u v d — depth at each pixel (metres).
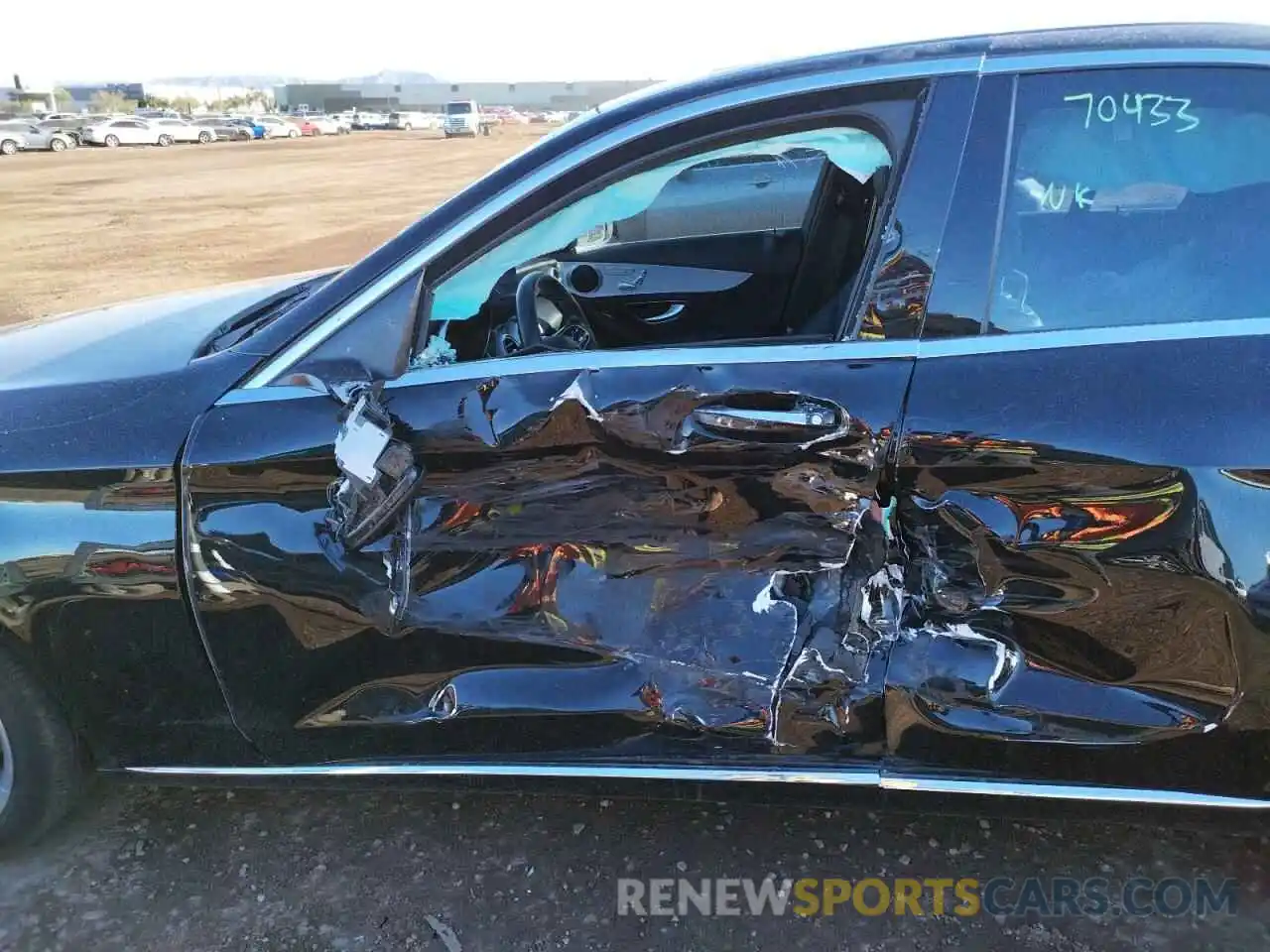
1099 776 1.87
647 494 1.88
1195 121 1.80
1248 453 1.68
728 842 2.30
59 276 10.08
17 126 40.16
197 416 1.98
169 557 1.99
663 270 2.89
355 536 1.93
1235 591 1.72
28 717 2.11
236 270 10.35
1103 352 1.75
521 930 2.07
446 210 1.95
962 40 1.88
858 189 2.27
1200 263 1.79
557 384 1.85
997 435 1.72
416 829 2.36
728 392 1.80
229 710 2.09
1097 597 1.78
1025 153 1.82
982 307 1.79
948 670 1.89
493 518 1.93
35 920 2.11
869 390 1.77
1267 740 1.80
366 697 2.06
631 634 2.01
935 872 2.20
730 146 1.90
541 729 2.03
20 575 2.01
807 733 1.96
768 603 1.99
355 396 1.90
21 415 2.06
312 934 2.06
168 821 2.39
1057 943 2.02
